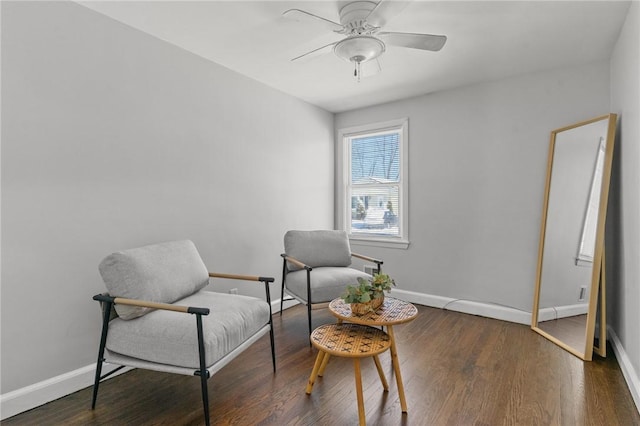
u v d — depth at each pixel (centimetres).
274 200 351
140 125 237
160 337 173
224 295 227
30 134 186
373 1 193
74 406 189
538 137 306
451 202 354
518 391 201
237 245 312
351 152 436
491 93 328
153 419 177
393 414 179
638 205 193
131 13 214
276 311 352
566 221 277
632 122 206
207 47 261
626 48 217
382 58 276
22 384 185
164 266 206
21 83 182
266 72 309
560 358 244
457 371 226
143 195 239
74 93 203
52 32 194
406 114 381
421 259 375
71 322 203
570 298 266
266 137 340
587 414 179
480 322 318
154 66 245
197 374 166
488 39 244
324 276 293
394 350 190
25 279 185
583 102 285
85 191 209
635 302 200
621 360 225
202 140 279
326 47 212
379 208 413
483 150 334
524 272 315
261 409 184
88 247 210
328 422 173
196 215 276
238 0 199
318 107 410
